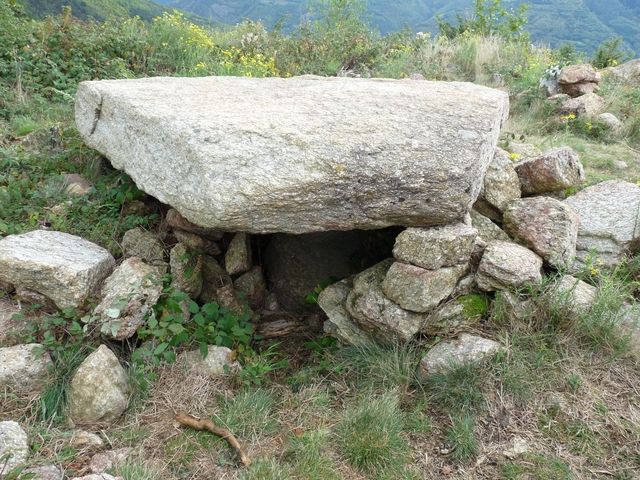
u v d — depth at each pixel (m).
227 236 3.66
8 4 7.56
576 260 3.44
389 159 2.74
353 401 2.82
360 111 3.16
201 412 2.71
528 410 2.70
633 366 2.90
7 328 2.91
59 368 2.74
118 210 3.79
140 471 2.31
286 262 3.77
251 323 3.46
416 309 2.88
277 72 8.46
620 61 10.66
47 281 2.88
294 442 2.55
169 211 3.46
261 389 2.88
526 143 5.39
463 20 12.92
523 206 3.45
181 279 3.28
